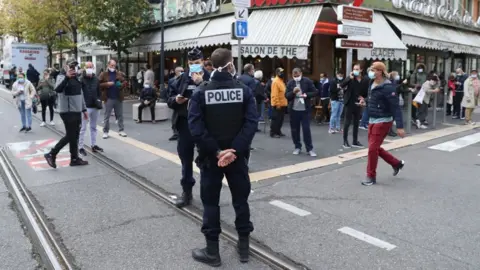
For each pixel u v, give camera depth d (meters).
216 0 18.16
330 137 11.30
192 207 5.79
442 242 4.61
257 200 6.07
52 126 13.18
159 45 20.86
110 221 5.32
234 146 4.05
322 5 14.44
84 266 4.13
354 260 4.20
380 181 7.03
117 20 21.73
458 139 11.19
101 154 9.05
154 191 6.51
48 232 4.96
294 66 17.72
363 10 10.62
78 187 6.77
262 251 4.43
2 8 34.38
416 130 12.68
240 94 4.14
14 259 4.32
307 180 7.10
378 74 6.67
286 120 14.76
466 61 27.28
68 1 26.42
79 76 8.53
